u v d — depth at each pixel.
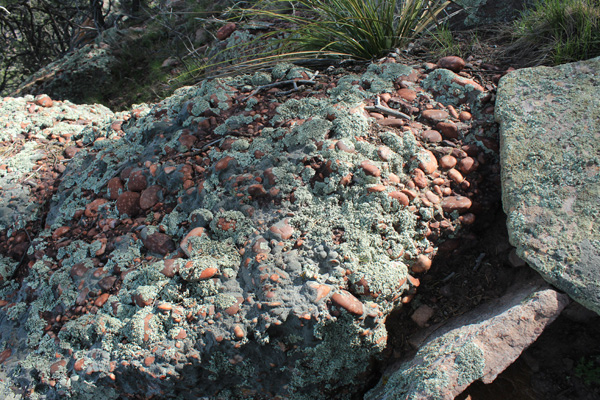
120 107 2.47
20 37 4.15
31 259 1.18
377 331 0.91
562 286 0.84
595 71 1.07
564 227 0.90
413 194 0.98
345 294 0.87
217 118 1.24
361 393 0.98
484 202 1.04
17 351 1.04
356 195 0.99
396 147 1.05
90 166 1.31
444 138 1.10
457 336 0.85
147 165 1.21
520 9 1.34
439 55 1.29
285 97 1.26
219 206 1.04
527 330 0.82
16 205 1.31
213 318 0.90
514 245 0.92
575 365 0.89
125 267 1.06
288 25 1.74
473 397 0.87
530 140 1.01
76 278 1.08
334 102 1.17
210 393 0.94
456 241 1.02
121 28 3.18
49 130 1.55
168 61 2.48
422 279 1.02
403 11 1.36
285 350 0.89
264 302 0.88
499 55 1.25
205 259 0.96
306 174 1.02
